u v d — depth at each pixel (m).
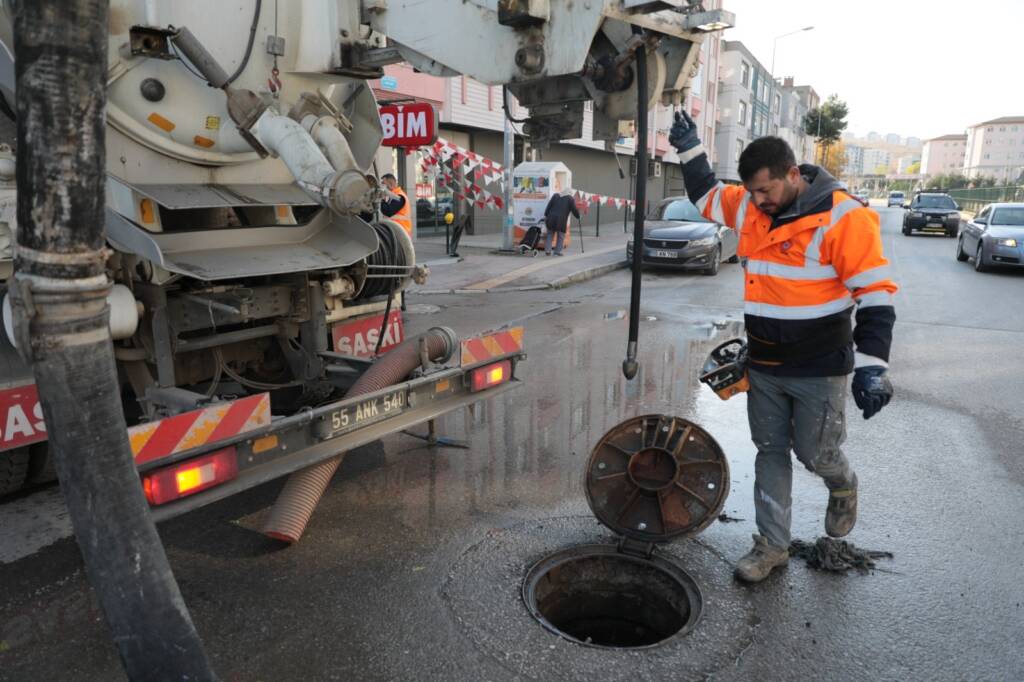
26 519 4.00
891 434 5.49
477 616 3.13
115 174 3.73
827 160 74.94
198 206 3.72
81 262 1.71
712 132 43.31
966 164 182.62
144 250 3.42
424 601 3.24
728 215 3.28
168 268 3.48
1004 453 5.11
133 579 1.92
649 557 3.53
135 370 4.04
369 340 5.21
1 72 3.41
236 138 3.88
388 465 4.83
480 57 3.22
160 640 1.98
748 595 3.29
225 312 4.14
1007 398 6.38
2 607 3.19
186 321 3.98
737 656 2.86
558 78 3.26
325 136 3.78
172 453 2.94
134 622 1.93
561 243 17.36
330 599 3.26
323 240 4.54
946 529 3.97
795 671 2.78
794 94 75.62
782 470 3.39
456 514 4.11
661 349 8.20
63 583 3.38
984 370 7.28
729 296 12.10
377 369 4.19
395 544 3.77
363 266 4.72
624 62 2.97
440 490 4.44
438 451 5.08
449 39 3.33
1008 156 164.50
